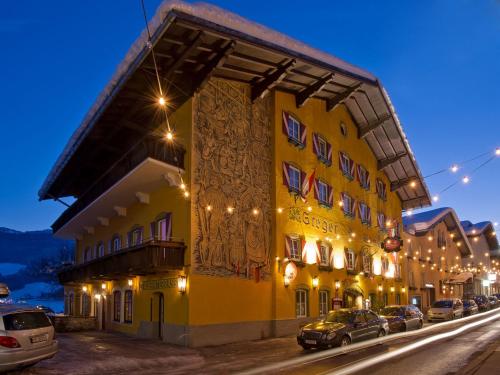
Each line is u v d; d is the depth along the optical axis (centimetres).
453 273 5400
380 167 3562
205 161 1962
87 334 2302
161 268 1830
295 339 2062
